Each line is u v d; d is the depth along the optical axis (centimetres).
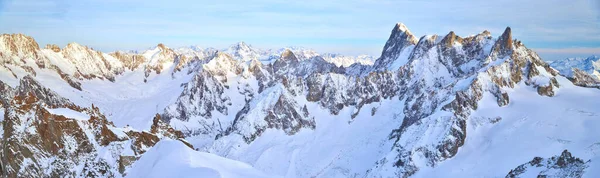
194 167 10925
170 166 11175
